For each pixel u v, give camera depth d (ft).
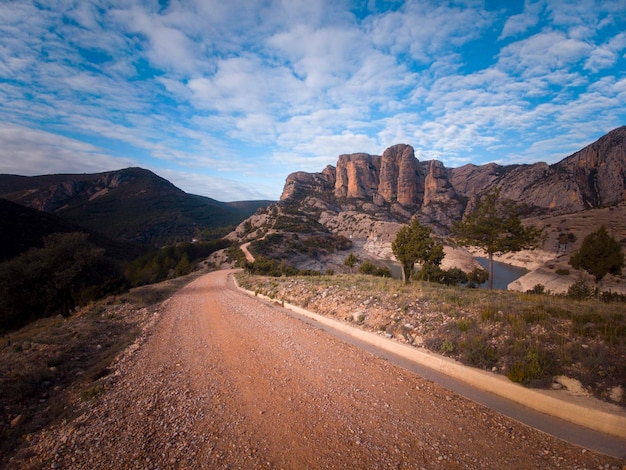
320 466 11.63
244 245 302.86
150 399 18.71
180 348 29.81
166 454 12.97
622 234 200.44
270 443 13.29
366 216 422.82
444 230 477.36
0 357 27.68
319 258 287.07
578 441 12.47
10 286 67.00
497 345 20.29
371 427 14.08
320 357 23.76
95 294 78.64
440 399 16.47
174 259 268.00
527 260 235.81
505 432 13.28
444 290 40.78
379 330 28.55
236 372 22.03
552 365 16.94
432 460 11.65
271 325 35.65
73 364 26.86
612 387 14.52
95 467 12.48
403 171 570.46
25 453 14.06
